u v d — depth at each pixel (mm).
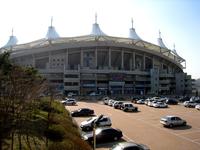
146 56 134625
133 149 17859
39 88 20266
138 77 125938
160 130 31062
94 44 120500
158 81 128125
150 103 62938
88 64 125750
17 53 117375
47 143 16719
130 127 32906
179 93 129625
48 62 122625
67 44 118812
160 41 161625
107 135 24891
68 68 116250
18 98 14320
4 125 12883
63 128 20062
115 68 122312
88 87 115188
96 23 145125
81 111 43031
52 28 144750
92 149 20469
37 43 127750
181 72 146125
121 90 118688
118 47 124438
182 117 42188
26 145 15508
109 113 47219
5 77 14133
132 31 148875
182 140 25938
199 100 72312
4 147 13977
